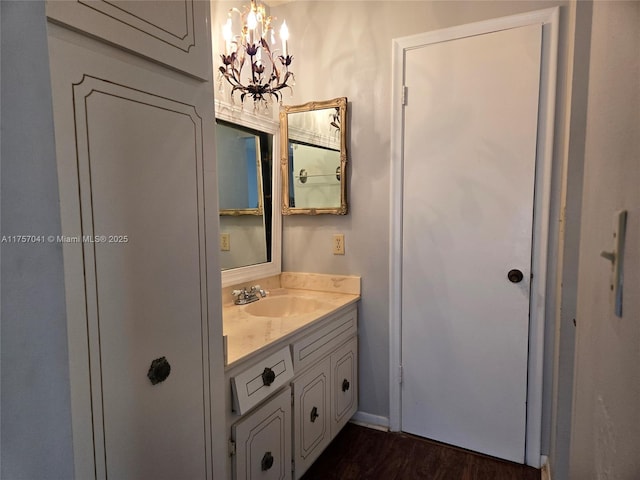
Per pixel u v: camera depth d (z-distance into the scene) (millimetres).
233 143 2045
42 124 471
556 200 1782
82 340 753
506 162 1854
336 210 2217
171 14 941
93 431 780
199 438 1061
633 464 426
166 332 947
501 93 1842
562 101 1747
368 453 2008
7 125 432
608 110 655
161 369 929
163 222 934
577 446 892
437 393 2080
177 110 969
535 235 1832
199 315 1053
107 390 806
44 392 476
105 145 792
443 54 1947
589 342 781
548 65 1759
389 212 2125
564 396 1486
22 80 448
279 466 1524
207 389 1087
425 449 2037
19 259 445
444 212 1998
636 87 479
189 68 996
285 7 2316
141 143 873
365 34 2121
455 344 2020
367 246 2197
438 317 2049
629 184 493
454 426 2051
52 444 486
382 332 2195
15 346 441
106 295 799
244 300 2039
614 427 522
